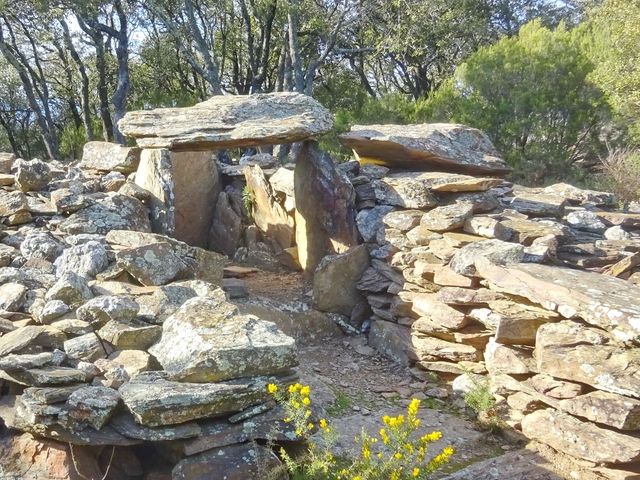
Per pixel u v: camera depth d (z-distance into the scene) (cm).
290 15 1839
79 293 471
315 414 422
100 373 388
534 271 489
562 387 430
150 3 1945
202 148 682
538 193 730
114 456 360
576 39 1634
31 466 344
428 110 1584
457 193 654
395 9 2062
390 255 658
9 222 672
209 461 346
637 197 1248
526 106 1459
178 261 564
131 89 2483
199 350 371
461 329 554
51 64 2630
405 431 370
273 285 762
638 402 387
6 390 391
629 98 1389
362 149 756
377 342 642
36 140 2630
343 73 2525
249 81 2353
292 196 796
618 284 465
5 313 453
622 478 388
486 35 2267
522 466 425
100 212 695
